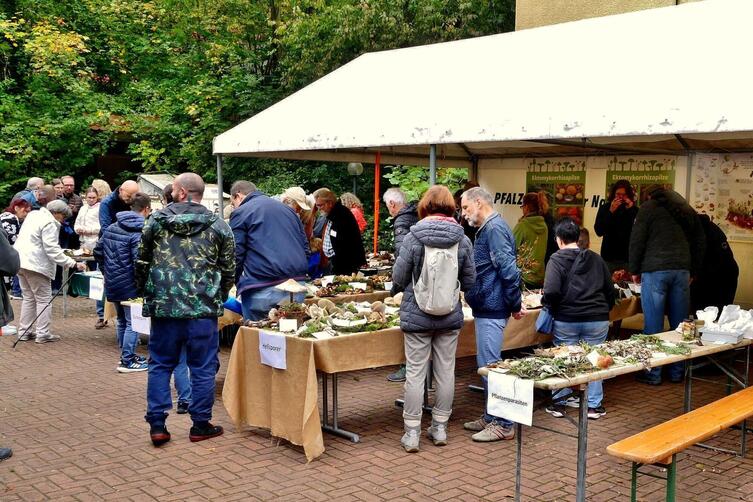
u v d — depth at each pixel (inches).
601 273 209.0
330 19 652.1
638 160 334.6
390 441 196.2
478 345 197.8
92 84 741.9
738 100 182.1
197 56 776.3
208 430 196.4
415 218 246.1
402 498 157.4
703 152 314.5
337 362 184.2
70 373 271.7
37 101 656.4
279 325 192.4
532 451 188.4
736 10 255.1
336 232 317.1
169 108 722.2
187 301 186.4
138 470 173.8
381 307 204.5
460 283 188.7
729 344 187.5
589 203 354.3
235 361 200.5
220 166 340.8
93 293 323.0
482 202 193.8
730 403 170.6
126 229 264.8
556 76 246.5
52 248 319.0
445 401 191.9
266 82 745.6
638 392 250.4
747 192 305.3
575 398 223.5
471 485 165.0
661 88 205.3
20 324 330.6
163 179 623.8
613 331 307.4
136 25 815.1
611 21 290.7
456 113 245.4
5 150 599.5
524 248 283.7
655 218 252.1
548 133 217.0
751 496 161.2
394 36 625.3
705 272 274.7
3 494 158.9
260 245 217.8
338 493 160.1
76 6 751.7
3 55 673.6
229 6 757.3
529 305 238.5
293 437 183.9
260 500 156.1
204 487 163.3
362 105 289.9
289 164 697.6
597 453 187.8
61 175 653.3
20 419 214.8
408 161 410.0
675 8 277.4
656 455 132.0
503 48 304.8
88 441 195.0
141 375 268.7
